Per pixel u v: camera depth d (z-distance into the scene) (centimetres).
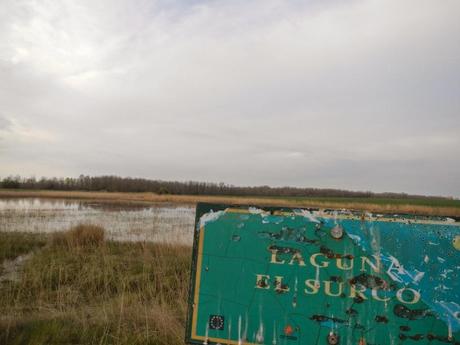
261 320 241
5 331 398
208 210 266
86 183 9231
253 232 256
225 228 261
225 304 248
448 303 217
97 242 1133
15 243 1144
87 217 2234
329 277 237
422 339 215
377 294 228
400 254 230
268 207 258
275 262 248
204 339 247
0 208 2844
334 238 243
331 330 229
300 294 239
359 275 233
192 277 258
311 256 243
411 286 224
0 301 584
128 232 1520
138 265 852
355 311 228
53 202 3978
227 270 254
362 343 222
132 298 589
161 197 5456
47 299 621
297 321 235
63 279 749
